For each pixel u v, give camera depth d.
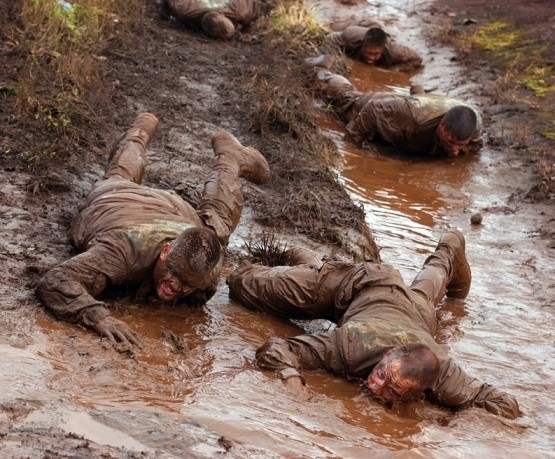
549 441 6.87
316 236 9.84
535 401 7.47
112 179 8.58
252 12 16.39
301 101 13.55
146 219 7.75
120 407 6.15
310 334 7.63
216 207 8.70
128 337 6.97
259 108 12.49
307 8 17.34
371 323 7.35
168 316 7.61
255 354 7.26
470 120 12.85
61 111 10.83
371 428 6.57
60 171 9.70
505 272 10.07
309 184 11.12
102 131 10.97
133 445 5.69
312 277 8.05
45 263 7.91
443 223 11.24
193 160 10.99
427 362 6.83
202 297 7.81
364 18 18.58
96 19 13.95
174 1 15.82
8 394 5.97
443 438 6.62
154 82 13.05
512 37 17.55
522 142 13.59
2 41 12.46
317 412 6.64
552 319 9.06
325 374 7.26
